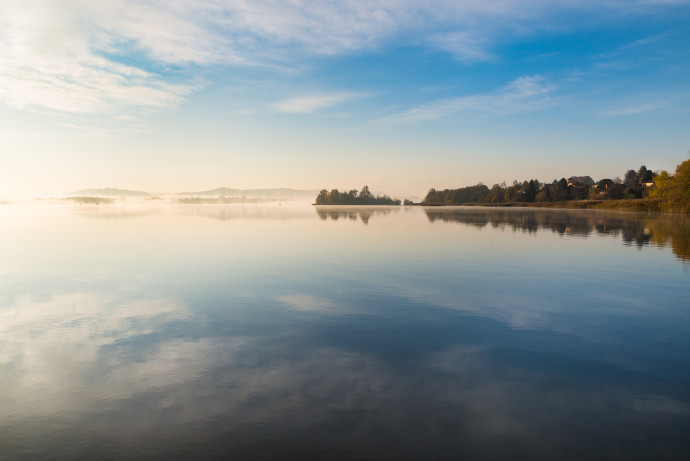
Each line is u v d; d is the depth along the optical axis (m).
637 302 12.80
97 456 5.23
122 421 6.01
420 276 16.94
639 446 5.39
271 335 9.70
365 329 10.14
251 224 50.00
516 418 6.06
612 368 7.85
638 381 7.29
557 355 8.49
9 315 11.42
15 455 5.24
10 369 7.82
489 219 63.88
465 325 10.48
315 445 5.40
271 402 6.52
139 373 7.61
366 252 24.36
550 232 38.34
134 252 24.34
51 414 6.22
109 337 9.59
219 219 61.66
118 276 16.97
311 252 24.31
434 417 6.07
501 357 8.38
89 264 19.95
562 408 6.36
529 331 10.03
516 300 13.05
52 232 38.16
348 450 5.29
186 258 21.91
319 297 13.40
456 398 6.65
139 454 5.25
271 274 17.39
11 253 23.95
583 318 11.12
